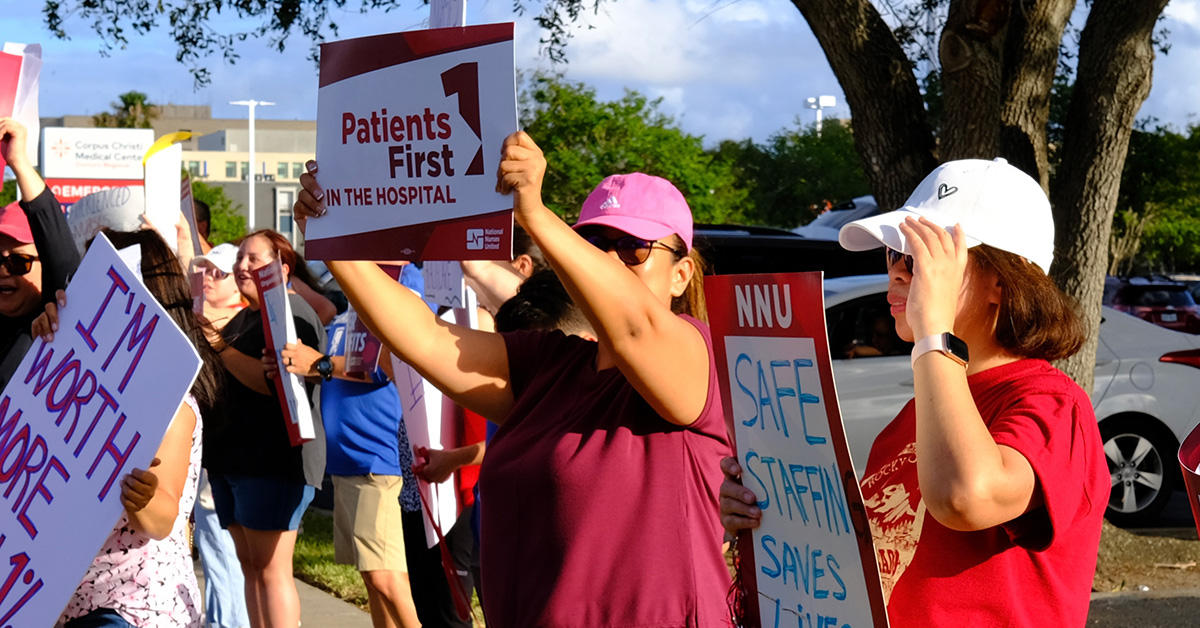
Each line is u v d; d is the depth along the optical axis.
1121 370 8.05
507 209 2.07
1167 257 47.78
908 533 1.89
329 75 2.28
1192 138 34.19
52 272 3.60
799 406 1.78
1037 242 1.95
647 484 2.27
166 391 2.41
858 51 6.30
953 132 6.11
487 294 4.20
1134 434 8.07
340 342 5.15
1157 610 5.77
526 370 2.57
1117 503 8.05
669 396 2.21
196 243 6.56
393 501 4.58
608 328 2.12
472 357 2.55
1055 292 1.92
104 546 2.63
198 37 8.67
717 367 2.00
